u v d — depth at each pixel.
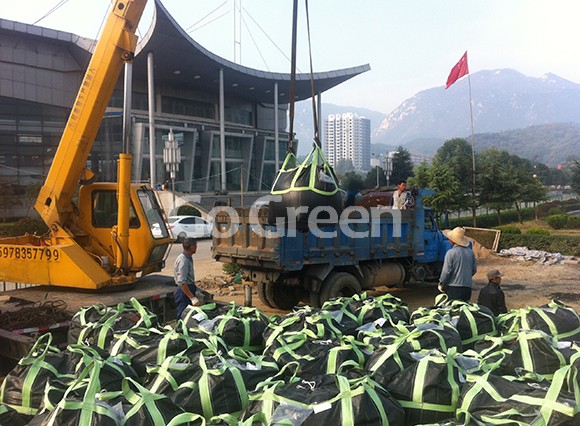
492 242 20.38
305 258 8.88
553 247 19.12
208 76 50.62
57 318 5.99
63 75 43.53
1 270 7.31
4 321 5.87
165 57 44.06
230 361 3.14
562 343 3.43
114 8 7.27
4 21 39.28
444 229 13.52
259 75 52.25
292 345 3.53
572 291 12.42
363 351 3.40
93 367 2.84
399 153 59.47
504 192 34.00
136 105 50.91
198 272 15.54
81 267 6.93
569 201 57.69
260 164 59.31
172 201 38.25
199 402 2.80
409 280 11.77
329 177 8.52
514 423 2.34
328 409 2.43
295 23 7.03
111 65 7.28
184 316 4.53
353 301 4.88
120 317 4.51
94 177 7.76
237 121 62.22
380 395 2.58
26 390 3.10
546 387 2.61
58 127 43.22
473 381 2.75
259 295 10.34
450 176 28.91
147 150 46.25
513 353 3.31
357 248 9.84
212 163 53.31
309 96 64.62
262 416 2.47
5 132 40.94
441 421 2.64
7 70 40.91
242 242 9.30
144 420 2.47
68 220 7.67
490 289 6.71
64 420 2.43
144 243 7.60
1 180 38.22
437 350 3.17
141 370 3.31
